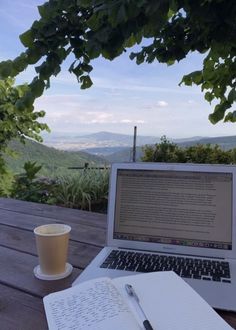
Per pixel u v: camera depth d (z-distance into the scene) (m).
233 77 2.29
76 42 1.79
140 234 0.99
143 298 0.68
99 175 3.27
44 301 0.71
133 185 1.02
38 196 2.75
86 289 0.72
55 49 1.77
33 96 1.87
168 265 0.88
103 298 0.68
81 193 3.00
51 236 0.86
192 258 0.92
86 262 0.97
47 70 1.80
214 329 0.60
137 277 0.77
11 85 5.48
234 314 0.70
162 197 0.99
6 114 5.57
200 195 0.96
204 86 2.57
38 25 1.73
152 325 0.60
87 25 1.60
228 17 1.69
